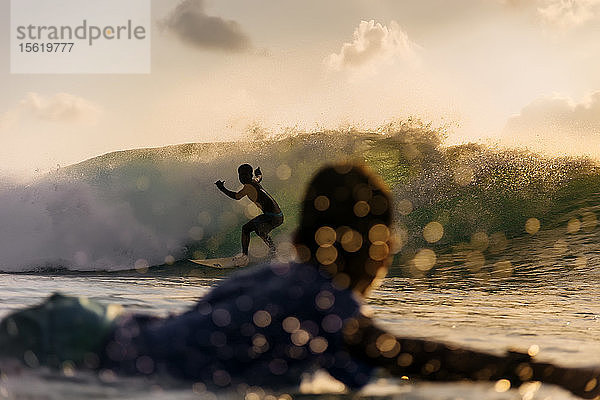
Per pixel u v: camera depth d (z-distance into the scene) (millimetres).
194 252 47250
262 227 41750
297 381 5719
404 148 56688
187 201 51344
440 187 50844
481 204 47500
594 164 52125
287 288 5688
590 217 43031
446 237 44031
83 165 54469
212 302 5910
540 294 23281
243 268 42156
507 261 35938
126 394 5223
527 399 5750
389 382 6180
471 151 55469
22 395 5004
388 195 5820
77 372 5586
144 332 5789
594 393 5441
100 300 13547
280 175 56344
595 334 11234
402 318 12812
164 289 19062
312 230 5762
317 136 59656
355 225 5699
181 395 5301
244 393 5543
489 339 10016
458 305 17516
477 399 5656
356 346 5535
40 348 5594
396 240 5887
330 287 5648
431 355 5430
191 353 5625
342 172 5777
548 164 52156
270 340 5594
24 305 10938
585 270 31859
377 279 5855
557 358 8438
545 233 41656
